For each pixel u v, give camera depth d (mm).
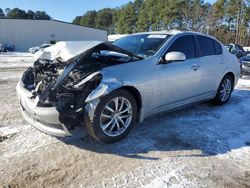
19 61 18531
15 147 3254
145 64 3588
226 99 5445
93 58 3514
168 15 65250
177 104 4188
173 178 2695
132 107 3461
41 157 3041
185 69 4133
